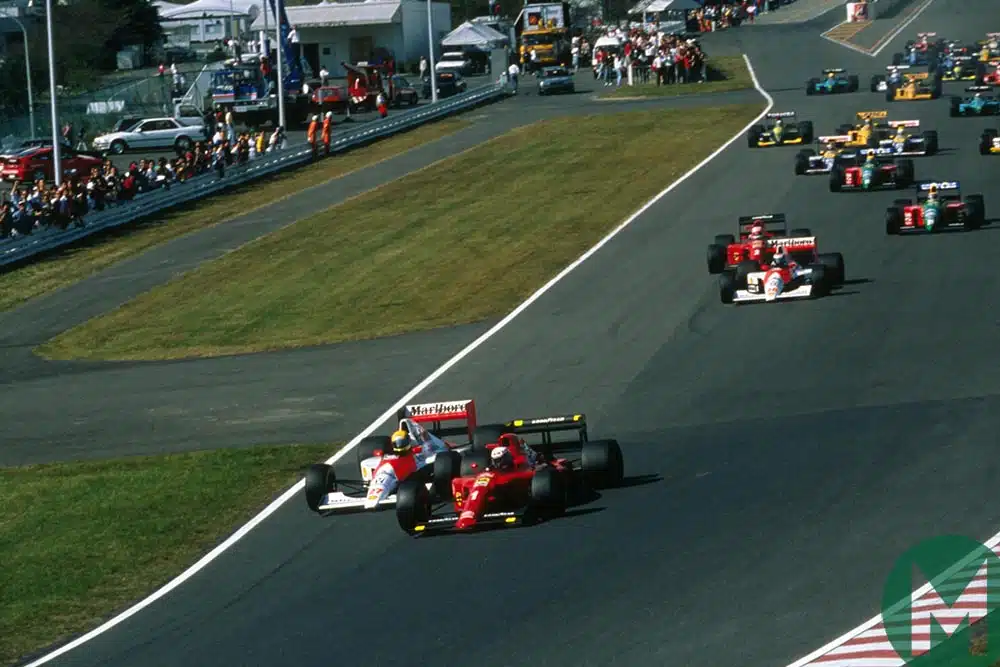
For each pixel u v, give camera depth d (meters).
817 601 57.28
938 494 68.81
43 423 118.81
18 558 84.12
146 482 96.75
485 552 69.88
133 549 82.75
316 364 126.88
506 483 72.75
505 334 126.94
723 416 90.94
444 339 129.25
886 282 121.81
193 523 86.19
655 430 90.31
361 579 69.62
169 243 198.75
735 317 117.44
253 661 61.75
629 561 65.56
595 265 152.00
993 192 160.75
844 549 62.97
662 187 197.25
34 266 191.12
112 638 69.00
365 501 77.50
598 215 183.25
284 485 91.75
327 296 157.38
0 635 71.88
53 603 75.62
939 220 139.62
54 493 97.44
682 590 61.00
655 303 128.25
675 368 104.81
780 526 67.56
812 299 119.50
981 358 95.25
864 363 98.12
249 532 82.44
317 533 79.31
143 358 140.25
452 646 58.91
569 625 59.03
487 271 158.38
